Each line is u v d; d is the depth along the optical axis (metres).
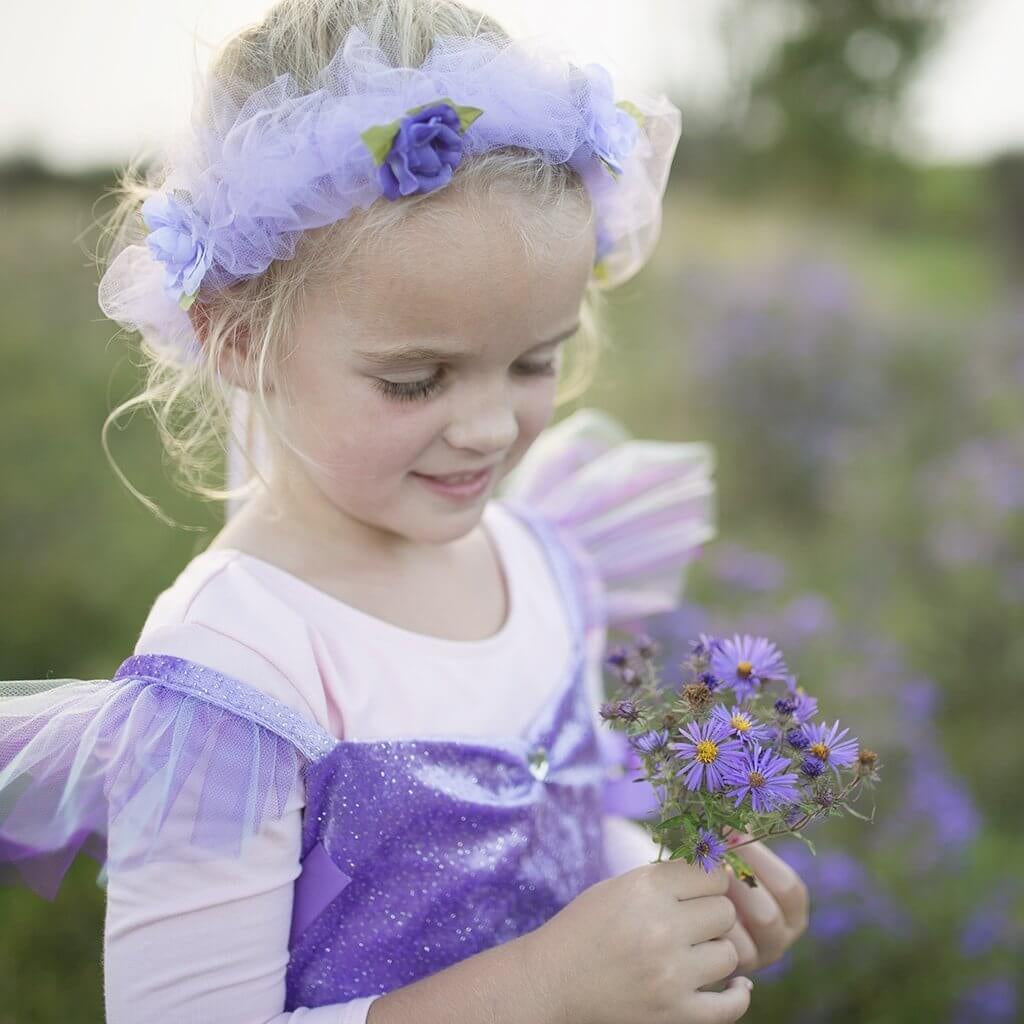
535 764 0.80
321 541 0.80
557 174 0.74
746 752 0.69
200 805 0.71
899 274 4.37
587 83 0.75
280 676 0.74
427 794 0.76
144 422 2.53
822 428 2.71
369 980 0.76
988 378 2.81
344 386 0.73
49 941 1.29
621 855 0.88
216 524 2.15
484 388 0.74
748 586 1.73
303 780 0.74
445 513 0.77
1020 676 1.85
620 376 2.87
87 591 1.92
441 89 0.71
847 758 0.70
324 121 0.70
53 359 2.75
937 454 2.58
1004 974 1.29
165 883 0.71
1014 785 1.70
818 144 6.35
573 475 1.03
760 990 1.25
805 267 3.42
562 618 0.88
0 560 1.99
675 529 1.02
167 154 0.77
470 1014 0.72
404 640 0.79
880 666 1.59
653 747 0.71
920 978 1.28
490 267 0.71
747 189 6.37
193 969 0.70
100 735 0.72
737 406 2.76
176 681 0.72
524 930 0.79
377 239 0.70
